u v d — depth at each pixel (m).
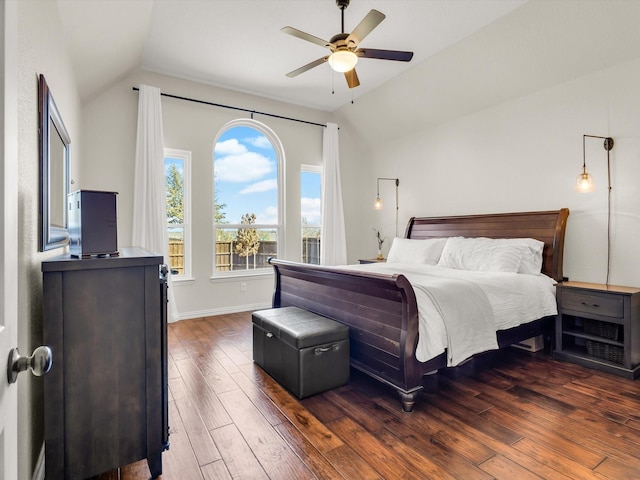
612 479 1.56
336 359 2.46
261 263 5.20
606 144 3.13
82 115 3.79
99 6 2.36
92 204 1.58
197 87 4.55
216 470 1.64
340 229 5.60
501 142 3.97
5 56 0.66
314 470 1.63
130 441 1.55
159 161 4.15
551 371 2.80
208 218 4.64
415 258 4.17
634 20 2.73
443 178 4.65
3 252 0.66
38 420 1.54
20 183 1.26
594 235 3.23
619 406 2.22
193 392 2.44
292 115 5.32
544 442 1.83
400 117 5.00
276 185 5.32
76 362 1.45
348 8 3.03
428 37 3.46
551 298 3.04
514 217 3.72
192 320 4.39
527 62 3.43
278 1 2.96
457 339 2.29
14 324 0.73
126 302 1.54
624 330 2.67
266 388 2.50
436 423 2.03
